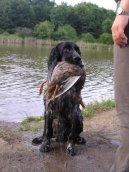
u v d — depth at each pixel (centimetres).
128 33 366
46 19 11538
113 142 700
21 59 4194
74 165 588
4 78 2488
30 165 581
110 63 4381
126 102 382
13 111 1420
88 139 717
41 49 6562
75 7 11500
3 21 10812
